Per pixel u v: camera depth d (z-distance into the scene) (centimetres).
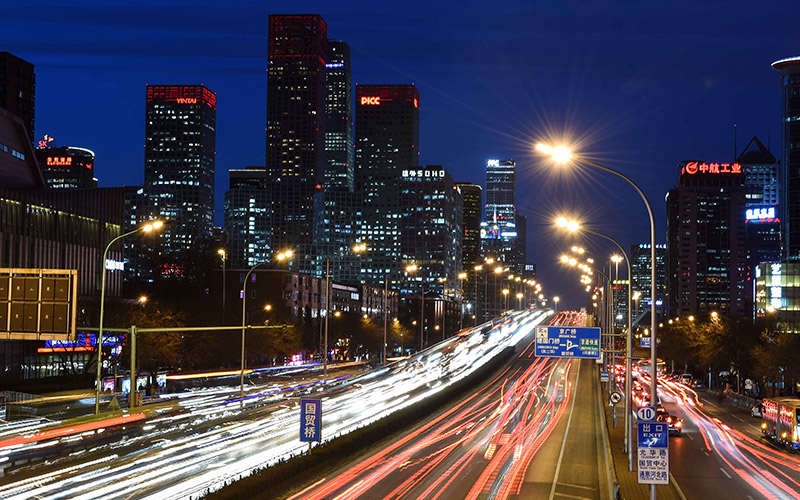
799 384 10344
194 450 4912
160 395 8581
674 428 6712
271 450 4912
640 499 3759
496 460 4928
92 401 7919
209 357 12075
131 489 3641
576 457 5134
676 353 15388
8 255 10925
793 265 17812
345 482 3984
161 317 10175
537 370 13025
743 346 12138
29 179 13312
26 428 5988
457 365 13350
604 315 10400
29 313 3928
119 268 13625
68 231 12269
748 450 5906
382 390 9506
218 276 19100
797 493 4081
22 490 3628
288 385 9950
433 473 4334
